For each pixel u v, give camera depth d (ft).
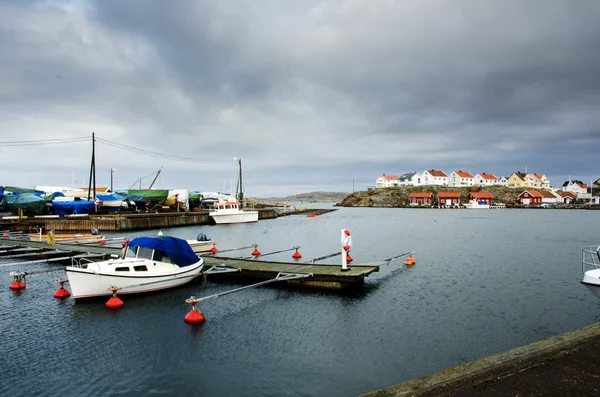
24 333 50.93
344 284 71.87
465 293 69.10
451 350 44.70
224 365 41.47
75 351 45.29
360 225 246.27
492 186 585.22
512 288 72.64
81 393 36.19
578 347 29.50
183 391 36.35
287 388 36.68
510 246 134.62
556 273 86.48
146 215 216.13
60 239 128.88
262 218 323.78
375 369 40.27
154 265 69.87
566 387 23.82
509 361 27.35
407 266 95.25
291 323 53.98
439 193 529.86
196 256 77.61
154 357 43.50
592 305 61.52
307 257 113.70
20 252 115.03
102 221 191.83
